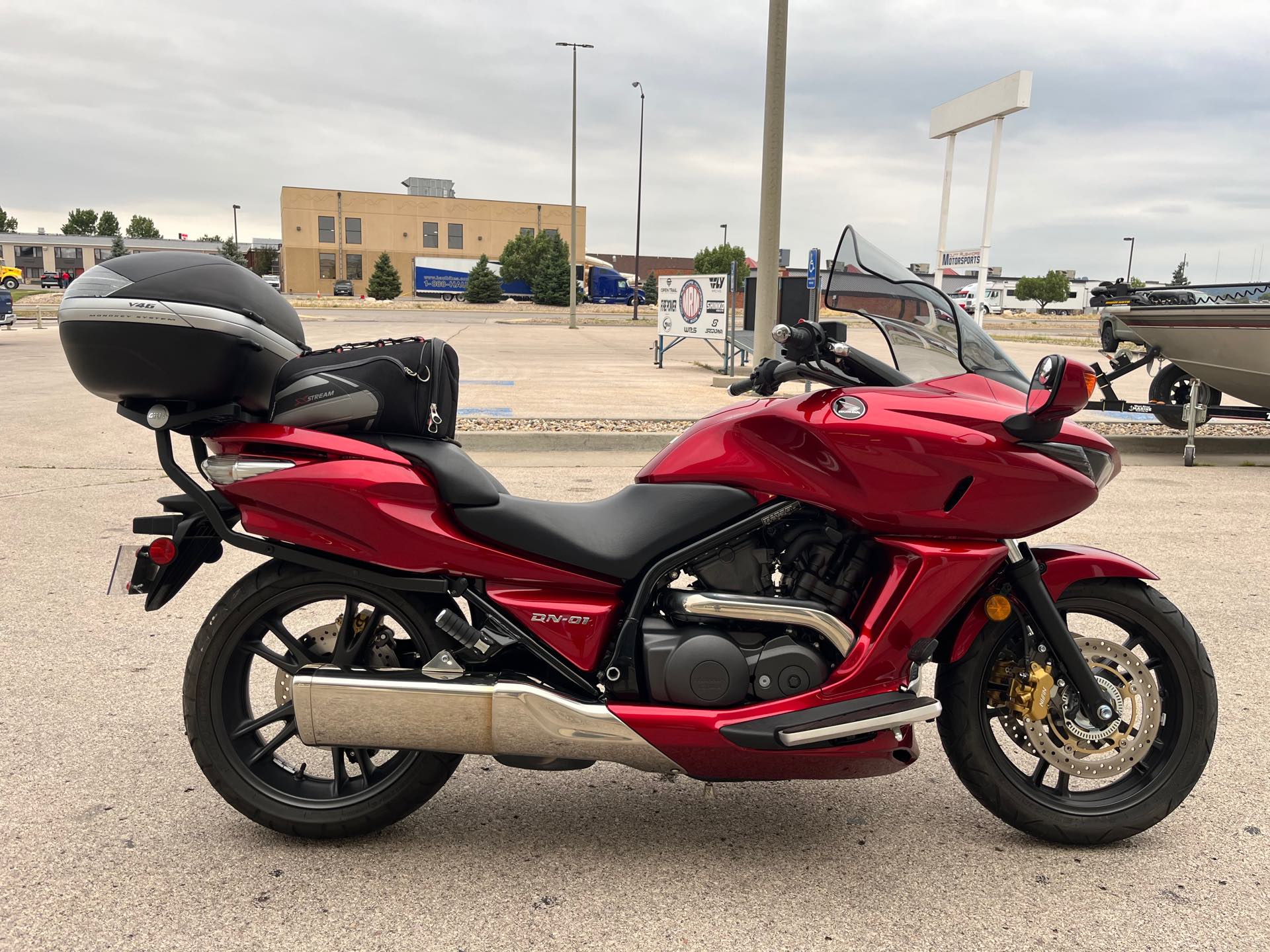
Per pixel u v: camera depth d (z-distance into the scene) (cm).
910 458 265
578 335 2997
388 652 289
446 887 266
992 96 1719
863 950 241
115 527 632
